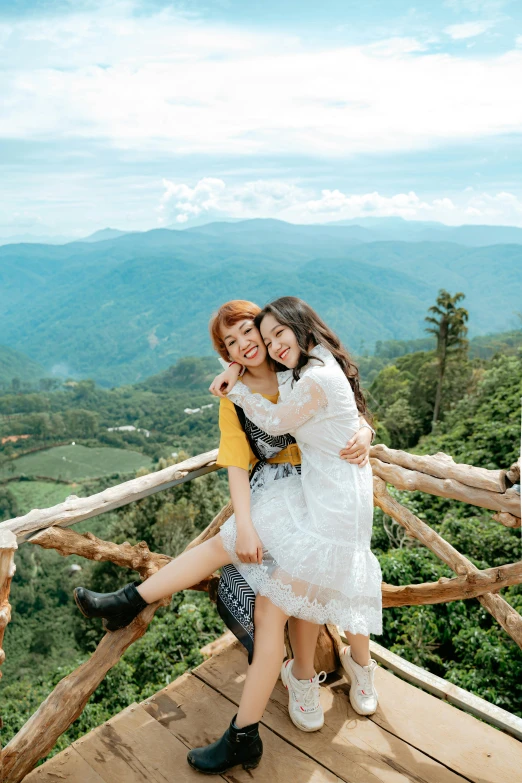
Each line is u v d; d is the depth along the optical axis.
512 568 1.83
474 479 1.80
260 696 1.57
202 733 1.80
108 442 111.50
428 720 1.84
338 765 1.67
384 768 1.66
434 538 2.00
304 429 1.67
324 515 1.61
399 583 5.80
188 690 2.00
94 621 18.95
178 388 176.00
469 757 1.70
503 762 1.68
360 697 1.86
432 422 29.69
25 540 1.72
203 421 121.12
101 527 32.19
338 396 1.64
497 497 1.73
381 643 5.33
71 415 120.06
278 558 1.59
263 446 1.80
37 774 1.66
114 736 1.79
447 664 4.95
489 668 4.65
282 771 1.66
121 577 21.16
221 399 1.82
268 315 1.72
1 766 1.56
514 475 1.70
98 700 8.53
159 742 1.77
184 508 21.80
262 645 1.58
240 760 1.60
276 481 1.80
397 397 35.28
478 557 6.78
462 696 1.99
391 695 1.96
